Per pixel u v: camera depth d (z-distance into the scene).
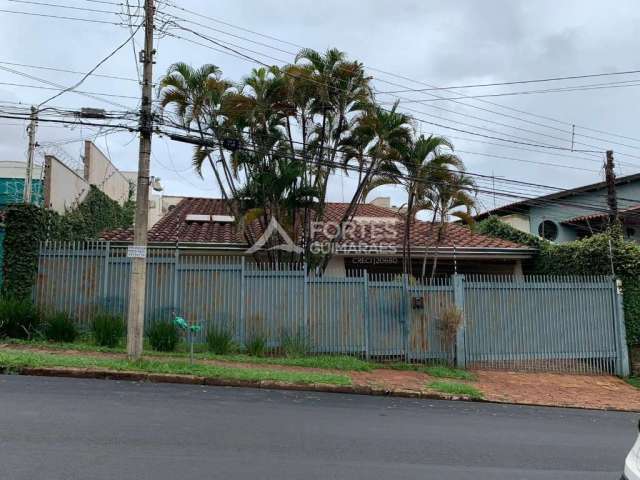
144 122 10.45
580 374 13.65
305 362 11.85
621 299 14.17
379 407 8.83
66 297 12.79
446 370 12.45
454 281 13.55
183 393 8.59
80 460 4.97
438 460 5.84
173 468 4.91
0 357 9.53
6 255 12.41
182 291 12.98
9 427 5.94
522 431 7.75
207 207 20.58
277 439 6.21
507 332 13.62
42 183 17.50
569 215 24.81
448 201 14.62
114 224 21.88
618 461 6.36
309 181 14.21
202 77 13.48
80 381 8.92
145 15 10.54
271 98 13.58
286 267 13.36
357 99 13.51
